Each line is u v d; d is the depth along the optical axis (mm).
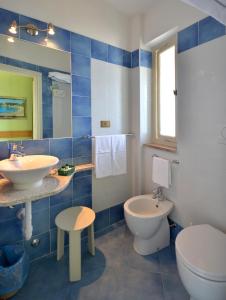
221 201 1522
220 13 860
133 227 1719
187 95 1732
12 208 1580
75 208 1790
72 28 1796
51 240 1821
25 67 1600
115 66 2129
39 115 1687
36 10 1599
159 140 2217
